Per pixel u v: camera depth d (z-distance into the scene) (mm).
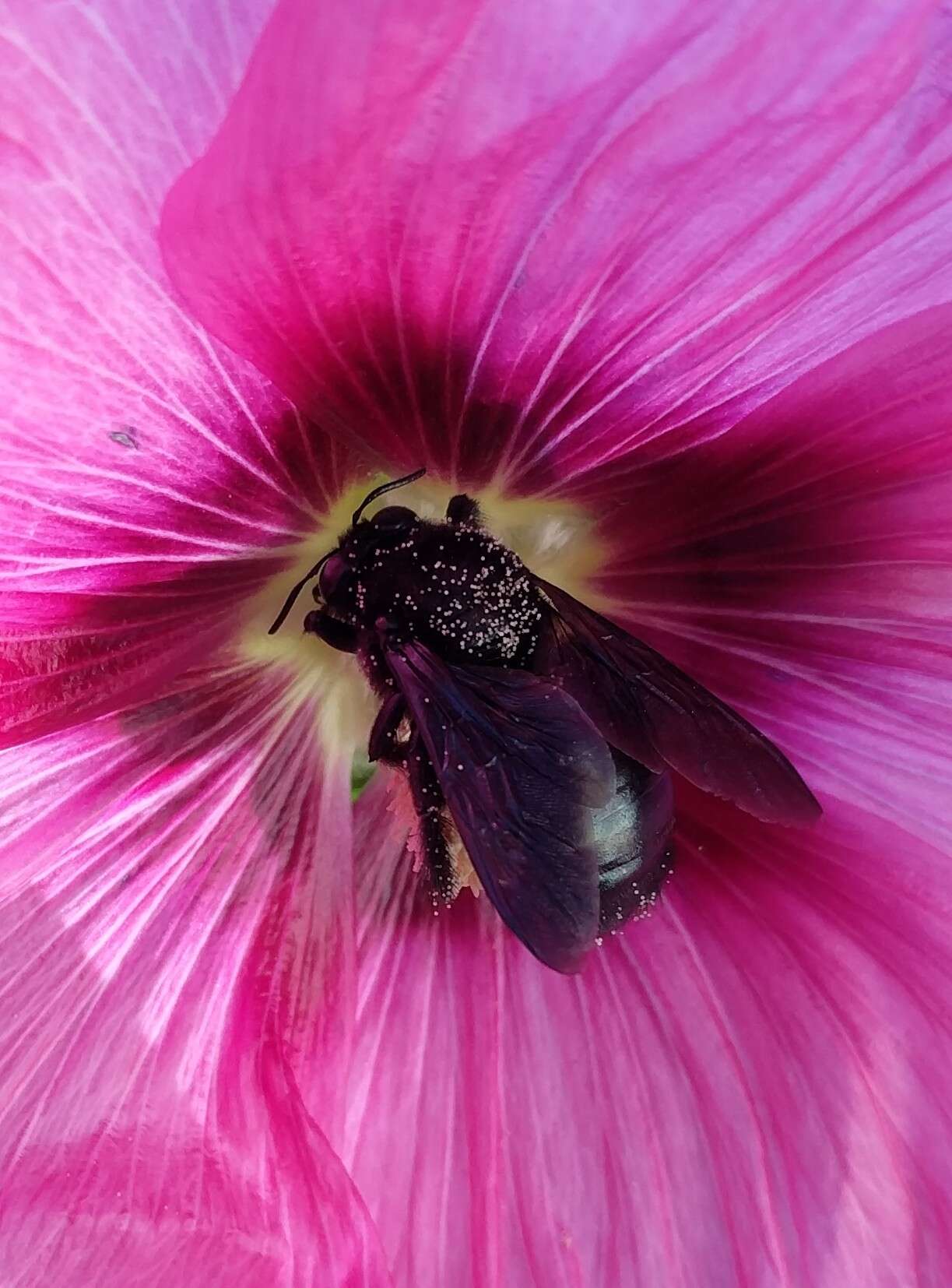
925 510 59
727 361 55
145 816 66
